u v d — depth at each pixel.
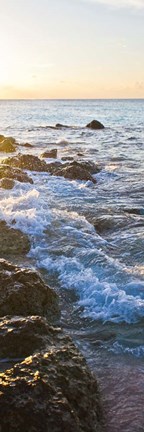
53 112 109.75
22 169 18.86
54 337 5.55
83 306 7.33
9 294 6.64
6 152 26.70
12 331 5.39
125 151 27.61
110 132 43.19
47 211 11.00
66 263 8.58
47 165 19.75
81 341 6.39
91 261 8.66
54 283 8.08
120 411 4.98
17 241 9.55
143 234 10.58
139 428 4.75
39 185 15.99
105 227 11.29
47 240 9.67
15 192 13.28
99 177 18.48
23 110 129.25
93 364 5.83
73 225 10.56
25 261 8.97
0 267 7.26
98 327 6.76
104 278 8.06
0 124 58.31
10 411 4.23
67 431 4.22
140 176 18.83
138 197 14.94
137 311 6.98
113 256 9.38
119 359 5.95
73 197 14.53
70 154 26.06
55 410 4.29
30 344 5.29
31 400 4.31
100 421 4.79
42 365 4.74
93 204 13.66
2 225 9.94
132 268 8.57
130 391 5.31
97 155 25.66
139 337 6.44
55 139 35.81
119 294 7.30
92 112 107.88
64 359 5.00
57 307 7.15
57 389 4.51
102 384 5.42
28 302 6.70
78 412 4.55
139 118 75.19
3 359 5.19
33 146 30.05
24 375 4.55
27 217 10.18
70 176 17.61
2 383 4.43
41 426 4.20
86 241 9.80
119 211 12.76
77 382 4.77
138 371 5.69
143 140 34.66
